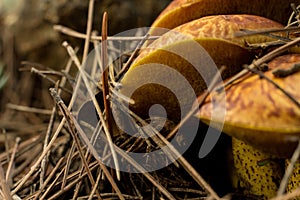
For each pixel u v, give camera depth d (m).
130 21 0.50
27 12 0.53
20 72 0.53
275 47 0.34
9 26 0.54
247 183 0.36
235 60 0.34
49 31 0.51
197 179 0.34
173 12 0.36
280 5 0.37
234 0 0.36
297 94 0.31
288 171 0.30
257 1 0.37
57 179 0.36
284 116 0.30
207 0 0.36
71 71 0.49
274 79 0.32
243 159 0.35
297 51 0.34
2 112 0.52
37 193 0.35
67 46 0.41
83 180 0.37
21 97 0.52
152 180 0.35
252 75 0.32
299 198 0.33
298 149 0.30
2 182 0.35
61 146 0.40
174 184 0.37
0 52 0.54
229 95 0.32
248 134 0.31
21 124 0.49
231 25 0.34
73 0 0.50
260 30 0.34
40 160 0.37
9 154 0.42
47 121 0.47
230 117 0.31
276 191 0.35
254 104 0.31
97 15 0.50
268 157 0.34
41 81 0.52
